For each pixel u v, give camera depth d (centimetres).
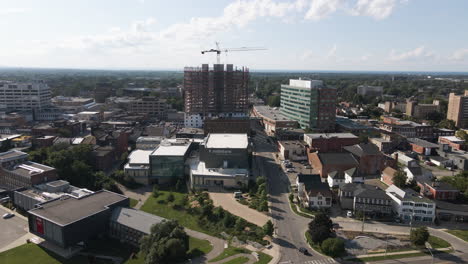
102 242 12000
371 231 12244
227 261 10381
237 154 17700
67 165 17000
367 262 10350
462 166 19588
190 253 10900
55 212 12006
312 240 11469
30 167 16162
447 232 12225
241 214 13675
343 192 14025
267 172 18912
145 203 15262
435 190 14275
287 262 10331
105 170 19538
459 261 10400
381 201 13300
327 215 12650
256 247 11200
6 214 13762
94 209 12344
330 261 10400
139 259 10794
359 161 18125
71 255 11206
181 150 19100
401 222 12988
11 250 11406
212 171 17325
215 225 12838
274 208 14200
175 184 17450
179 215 13925
